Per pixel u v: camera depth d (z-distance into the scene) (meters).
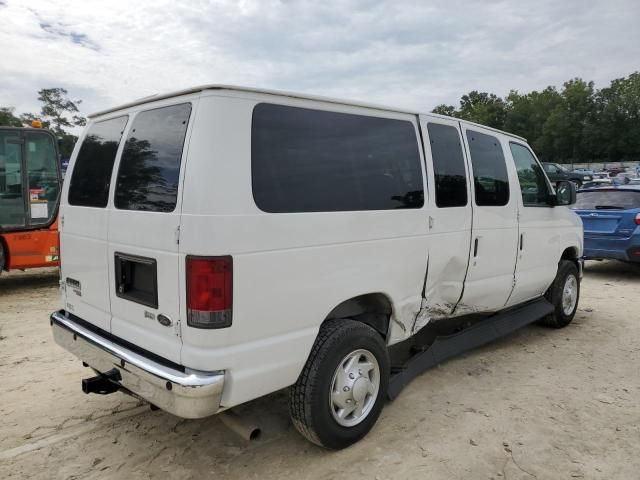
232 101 2.68
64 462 3.19
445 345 4.44
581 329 6.04
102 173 3.34
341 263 3.12
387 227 3.41
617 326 6.16
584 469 3.13
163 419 3.75
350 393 3.23
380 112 3.50
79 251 3.51
